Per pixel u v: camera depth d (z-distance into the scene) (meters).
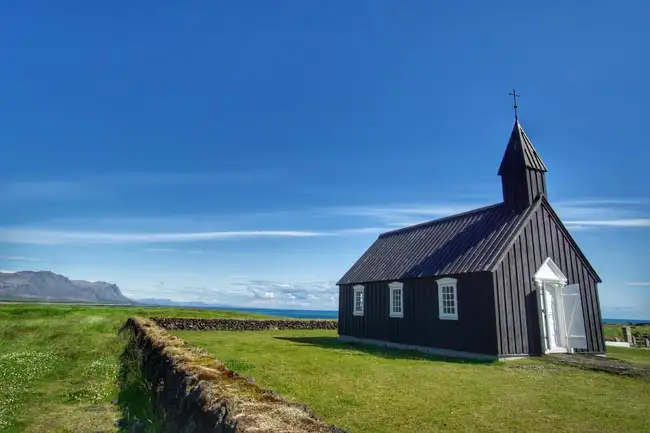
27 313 35.16
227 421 4.52
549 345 20.09
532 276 20.02
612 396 11.04
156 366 10.46
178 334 31.47
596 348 20.95
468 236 23.06
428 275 22.36
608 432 8.12
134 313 40.84
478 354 19.03
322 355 19.08
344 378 13.11
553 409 9.69
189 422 6.03
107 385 13.02
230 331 37.22
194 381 6.54
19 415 9.94
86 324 28.78
